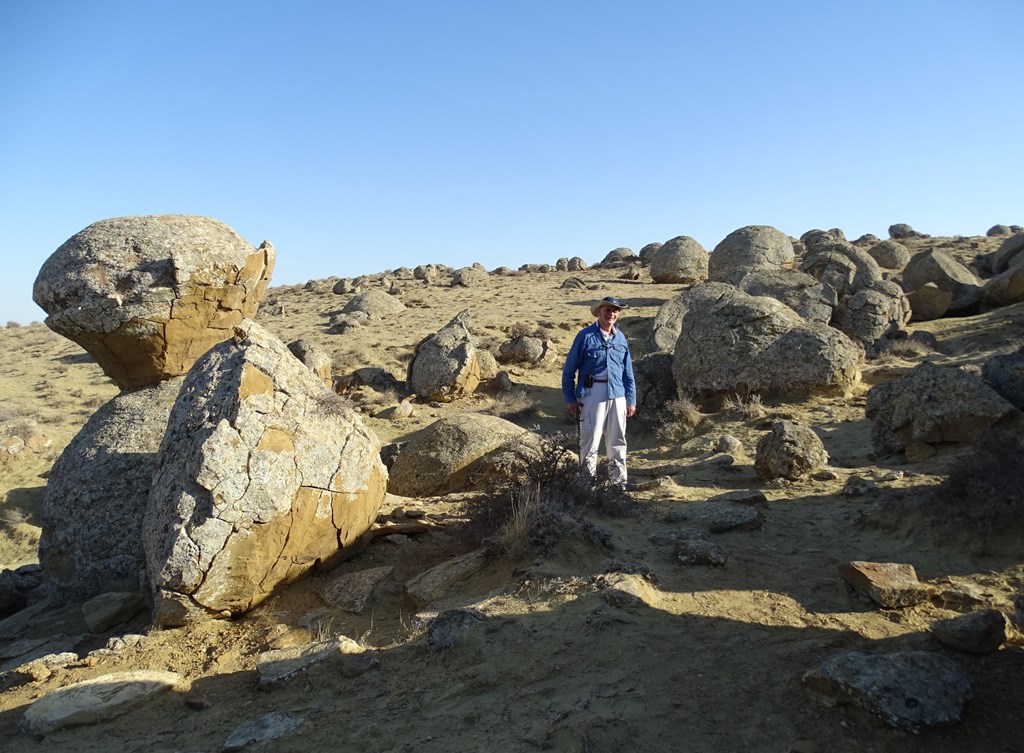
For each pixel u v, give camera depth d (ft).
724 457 31.76
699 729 10.69
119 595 20.34
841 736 10.19
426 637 14.74
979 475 18.07
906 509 19.61
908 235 187.73
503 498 20.33
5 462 58.70
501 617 14.76
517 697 12.03
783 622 14.12
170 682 14.28
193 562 16.76
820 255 77.46
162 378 25.26
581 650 13.29
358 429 20.98
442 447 32.60
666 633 13.79
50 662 16.17
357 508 20.17
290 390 19.74
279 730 11.93
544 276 158.40
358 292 146.92
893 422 29.09
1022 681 11.00
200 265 23.98
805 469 26.07
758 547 18.84
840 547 18.67
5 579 27.40
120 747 12.32
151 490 18.80
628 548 18.44
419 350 65.82
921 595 14.53
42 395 80.89
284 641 15.93
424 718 11.80
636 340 76.79
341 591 18.11
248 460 17.74
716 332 47.42
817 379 43.98
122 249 23.56
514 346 72.74
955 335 63.98
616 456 25.25
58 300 23.36
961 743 9.80
